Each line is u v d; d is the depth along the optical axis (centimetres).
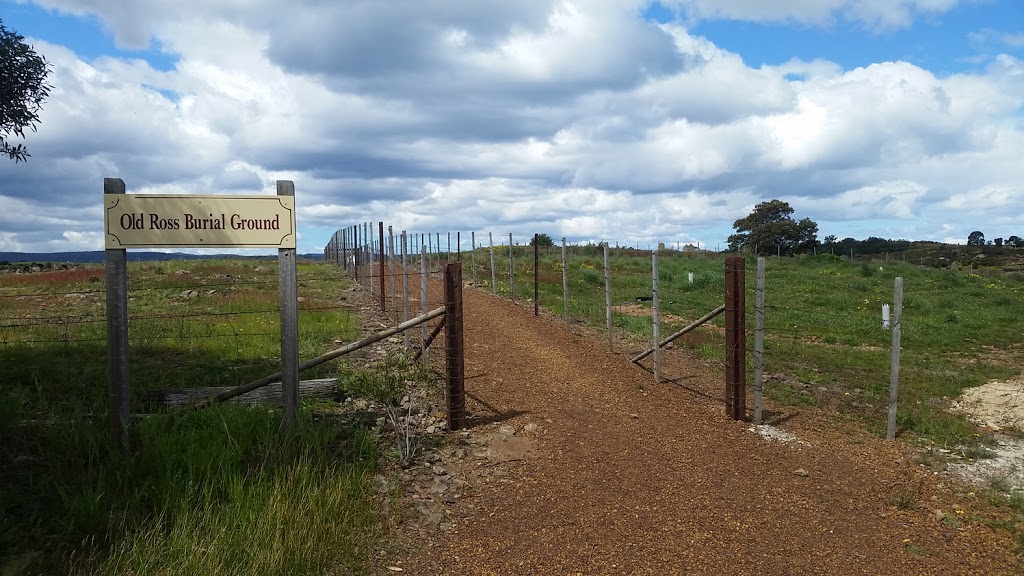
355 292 1938
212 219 553
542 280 2333
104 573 371
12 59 615
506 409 762
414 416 709
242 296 1542
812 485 581
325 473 516
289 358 593
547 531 483
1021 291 2634
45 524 420
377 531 467
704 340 1262
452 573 425
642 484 570
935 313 1853
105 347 857
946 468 640
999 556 462
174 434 525
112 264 530
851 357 1177
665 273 2605
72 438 516
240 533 418
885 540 483
